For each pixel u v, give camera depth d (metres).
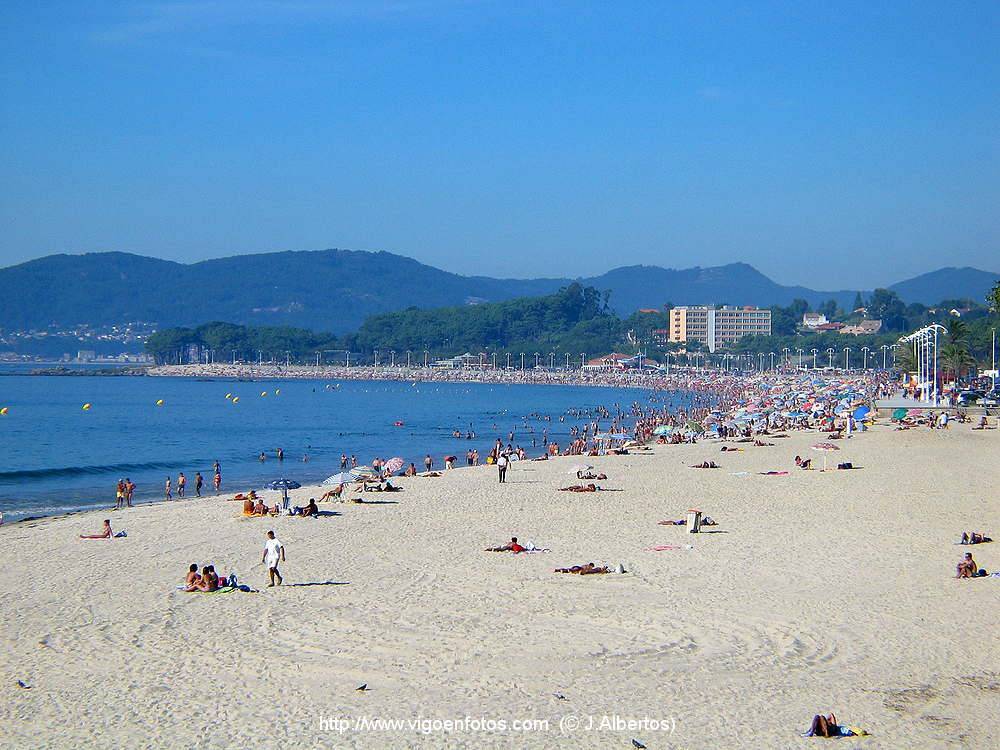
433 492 55.50
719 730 19.17
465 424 139.88
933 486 54.81
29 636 25.66
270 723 19.67
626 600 28.78
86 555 36.78
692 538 39.19
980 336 173.38
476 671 22.58
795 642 24.58
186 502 54.75
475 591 30.06
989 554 35.34
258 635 25.48
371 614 27.41
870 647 24.12
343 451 98.00
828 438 90.19
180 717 20.02
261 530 42.41
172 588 30.94
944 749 18.31
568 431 127.88
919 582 30.80
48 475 74.94
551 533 41.00
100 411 174.38
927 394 128.62
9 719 19.97
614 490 55.47
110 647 24.62
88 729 19.47
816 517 44.31
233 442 108.81
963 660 23.12
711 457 74.88
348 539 39.91
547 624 26.27
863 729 19.16
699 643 24.55
